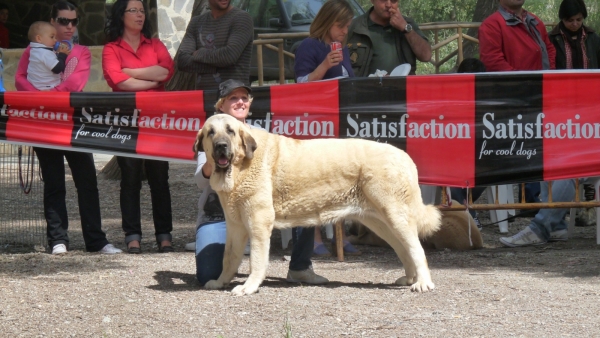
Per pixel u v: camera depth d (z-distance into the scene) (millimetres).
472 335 6070
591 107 9492
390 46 10578
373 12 10617
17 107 9844
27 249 10461
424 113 9523
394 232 7477
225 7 10117
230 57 9859
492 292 7512
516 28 10898
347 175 7445
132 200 9992
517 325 6336
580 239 10781
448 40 15250
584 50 11633
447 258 9617
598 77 9445
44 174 9922
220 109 7688
